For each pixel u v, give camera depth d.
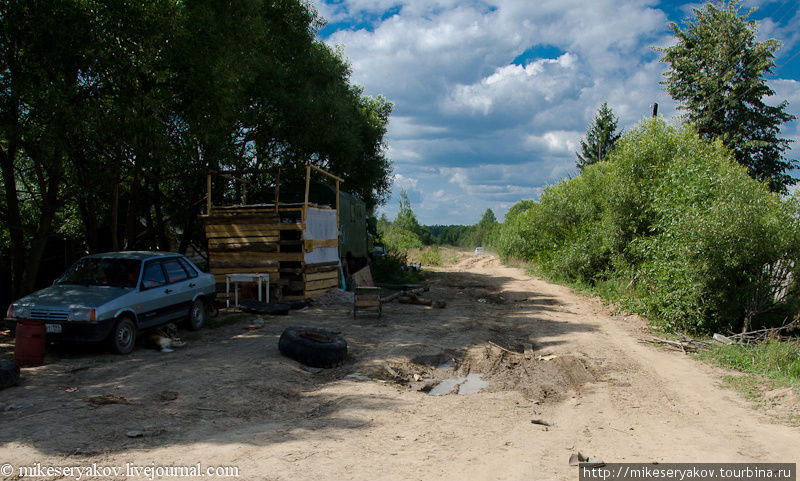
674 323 12.70
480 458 5.07
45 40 9.67
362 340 10.42
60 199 12.17
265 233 14.44
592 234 21.67
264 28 15.84
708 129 32.03
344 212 18.17
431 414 6.50
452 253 55.16
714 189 12.91
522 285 22.72
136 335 9.09
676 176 14.45
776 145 31.30
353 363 8.89
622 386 8.07
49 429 5.21
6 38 9.91
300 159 20.09
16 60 10.11
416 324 12.36
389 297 15.80
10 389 6.70
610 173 19.19
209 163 15.26
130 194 14.92
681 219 12.62
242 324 11.71
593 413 6.81
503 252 40.34
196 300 10.94
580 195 25.11
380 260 24.31
